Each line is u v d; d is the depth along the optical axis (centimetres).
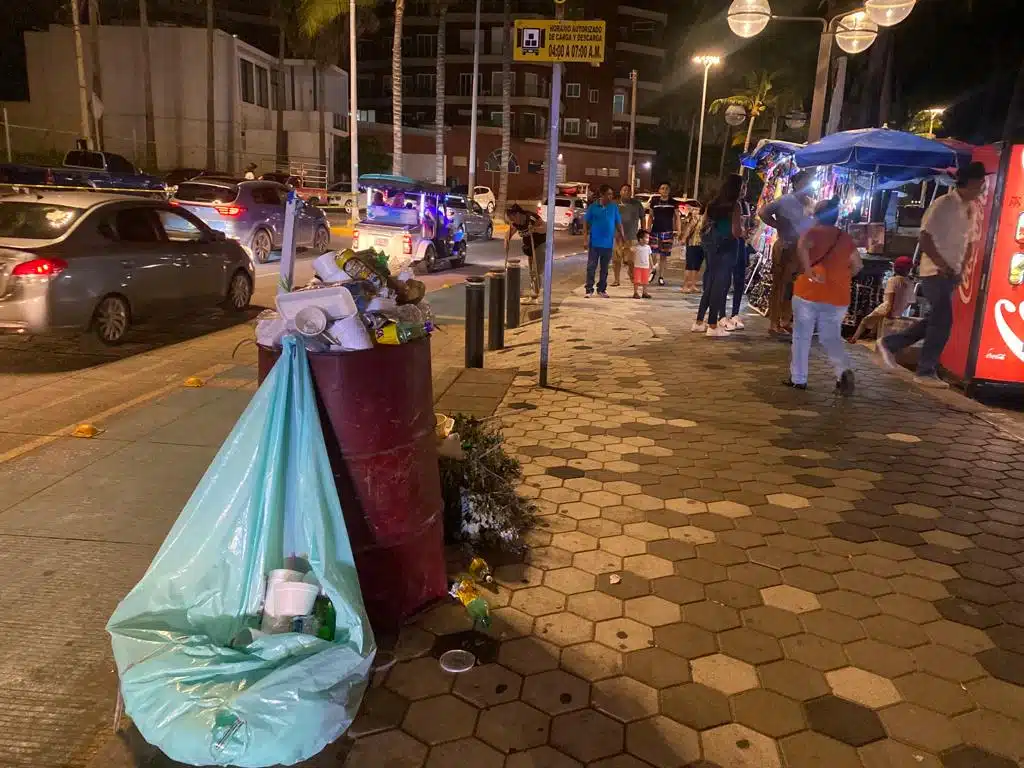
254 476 282
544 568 385
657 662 311
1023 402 739
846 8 1180
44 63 3569
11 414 611
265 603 277
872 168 1078
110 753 258
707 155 7250
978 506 473
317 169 3981
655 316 1186
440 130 3981
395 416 308
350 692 263
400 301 321
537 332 1039
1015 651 325
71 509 434
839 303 703
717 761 259
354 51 2420
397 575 321
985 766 260
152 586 282
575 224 3247
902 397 721
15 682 292
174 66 3584
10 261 741
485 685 294
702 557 400
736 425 623
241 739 240
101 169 2378
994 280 711
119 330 846
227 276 1031
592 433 595
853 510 462
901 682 302
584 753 261
